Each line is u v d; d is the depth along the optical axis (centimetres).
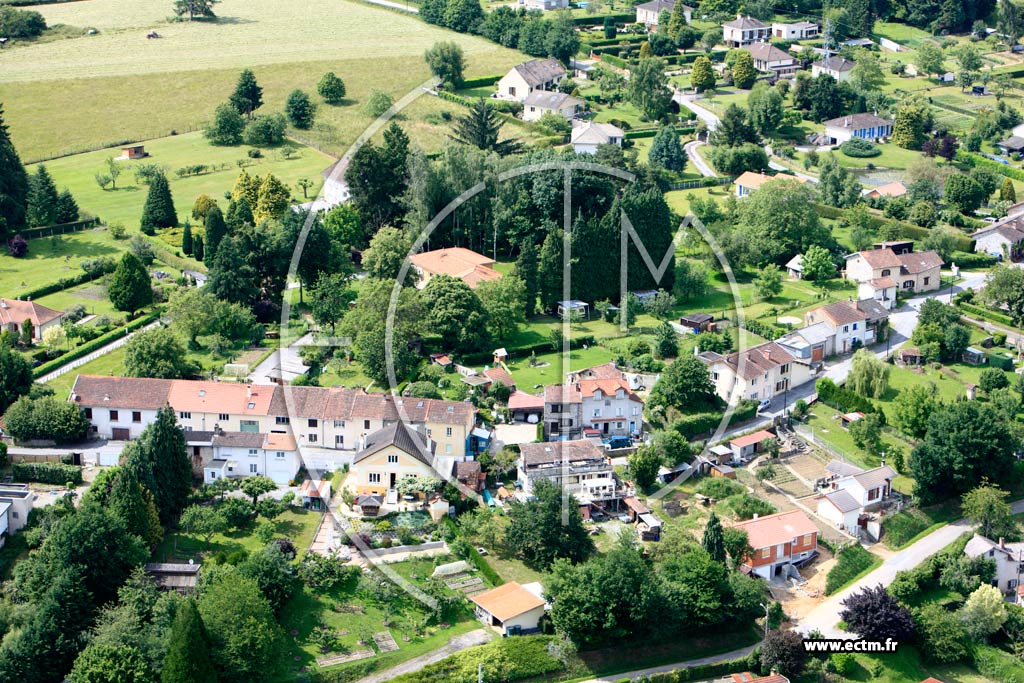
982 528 14388
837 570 13588
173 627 10919
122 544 11956
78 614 11494
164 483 13100
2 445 13938
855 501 14325
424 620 12106
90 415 14588
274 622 11531
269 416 14338
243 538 12975
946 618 12706
